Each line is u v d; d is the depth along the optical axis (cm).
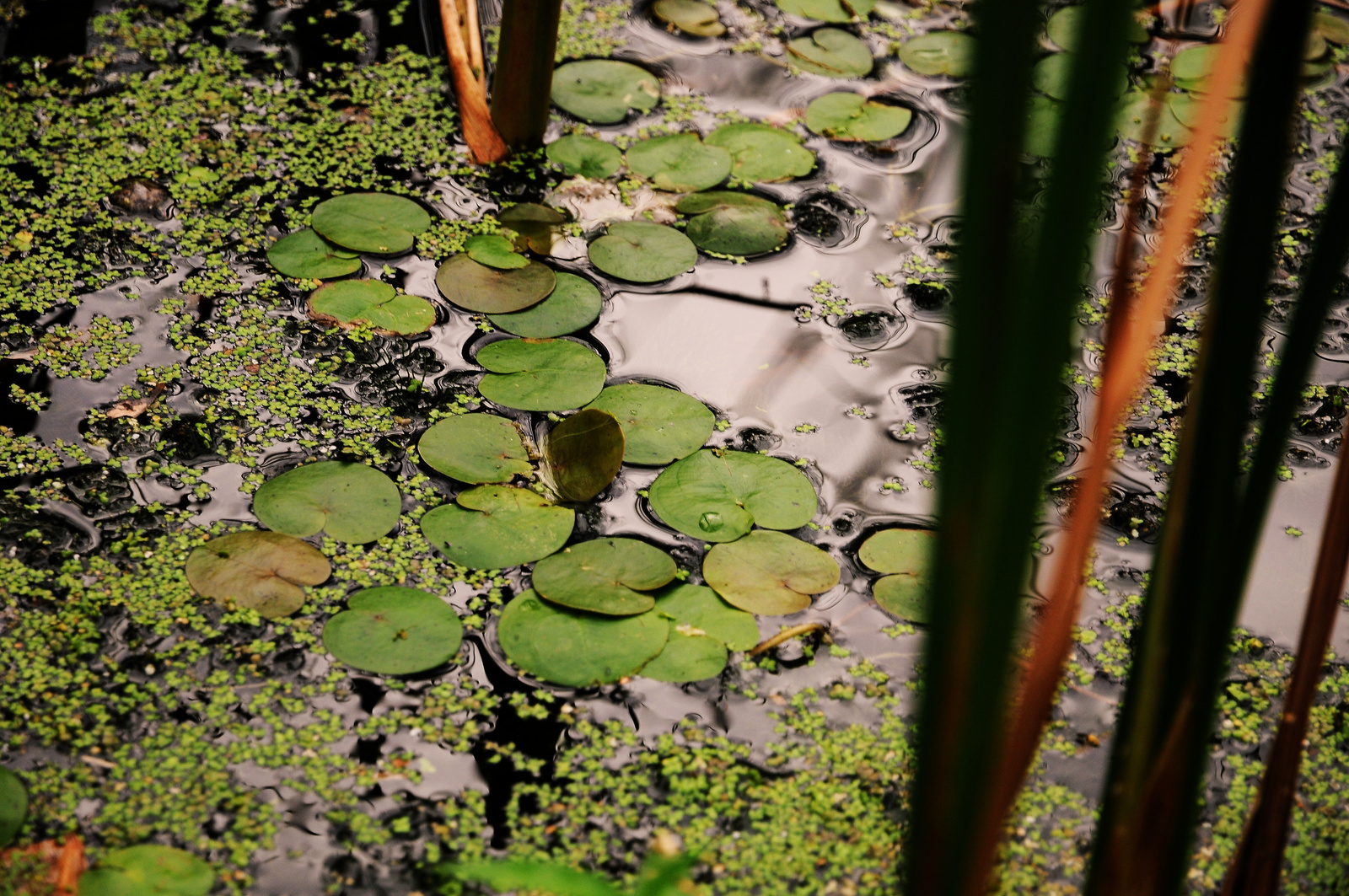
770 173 138
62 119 137
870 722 119
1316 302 82
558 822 117
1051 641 84
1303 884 117
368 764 117
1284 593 123
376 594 121
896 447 127
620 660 120
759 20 147
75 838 115
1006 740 75
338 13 144
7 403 125
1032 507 68
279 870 115
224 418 126
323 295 130
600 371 128
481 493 124
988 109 60
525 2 133
